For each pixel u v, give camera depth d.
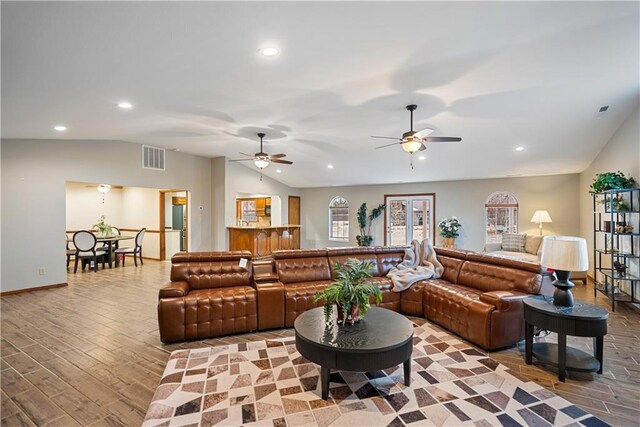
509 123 4.90
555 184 7.68
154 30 2.18
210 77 3.10
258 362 2.84
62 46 2.31
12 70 2.68
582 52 2.86
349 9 2.05
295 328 2.54
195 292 3.61
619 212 4.54
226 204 8.09
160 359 2.93
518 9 2.16
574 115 4.58
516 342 3.13
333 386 2.45
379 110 4.36
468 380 2.53
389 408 2.17
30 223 5.33
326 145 6.50
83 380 2.55
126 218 9.52
